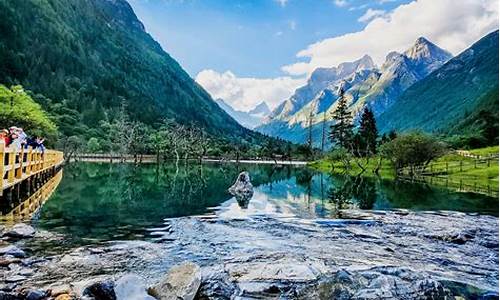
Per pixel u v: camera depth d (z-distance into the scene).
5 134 19.55
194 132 137.12
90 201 21.56
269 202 24.69
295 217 19.06
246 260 11.19
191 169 64.44
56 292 7.88
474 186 42.62
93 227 14.80
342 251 13.05
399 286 8.77
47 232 13.51
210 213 19.23
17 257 10.28
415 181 49.06
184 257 11.45
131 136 103.06
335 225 17.39
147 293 8.32
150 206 20.73
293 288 9.10
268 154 136.25
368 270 10.06
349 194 31.59
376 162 84.12
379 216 20.16
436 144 57.38
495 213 22.55
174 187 31.83
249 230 15.70
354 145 95.69
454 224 18.59
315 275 9.81
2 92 54.69
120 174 45.41
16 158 20.53
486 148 99.12
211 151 132.25
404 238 15.37
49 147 75.06
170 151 108.94
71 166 60.28
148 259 11.02
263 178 49.03
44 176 31.53
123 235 13.72
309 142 135.12
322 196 29.34
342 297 8.36
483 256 13.09
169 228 15.23
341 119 103.31
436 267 11.70
